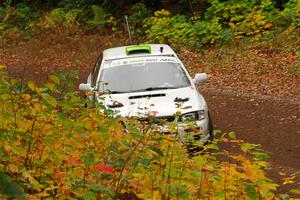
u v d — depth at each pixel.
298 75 17.73
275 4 26.33
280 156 10.68
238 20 24.89
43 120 5.24
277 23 23.75
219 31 24.16
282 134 12.21
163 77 11.22
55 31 30.27
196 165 5.43
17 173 4.46
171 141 5.98
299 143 11.46
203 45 24.17
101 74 11.42
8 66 24.73
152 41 26.50
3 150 4.31
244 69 19.44
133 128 5.71
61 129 5.34
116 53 12.29
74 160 4.55
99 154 4.98
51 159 4.90
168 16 29.11
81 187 4.42
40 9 35.16
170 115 9.77
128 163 4.92
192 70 20.75
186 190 4.84
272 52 20.92
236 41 23.23
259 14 24.45
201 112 10.05
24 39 30.19
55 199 4.32
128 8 31.45
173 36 25.58
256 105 15.05
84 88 10.83
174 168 5.10
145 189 4.64
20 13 33.44
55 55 26.45
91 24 30.48
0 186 1.88
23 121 5.05
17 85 6.44
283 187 8.73
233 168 5.13
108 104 10.27
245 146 5.19
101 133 5.28
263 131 12.58
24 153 4.61
